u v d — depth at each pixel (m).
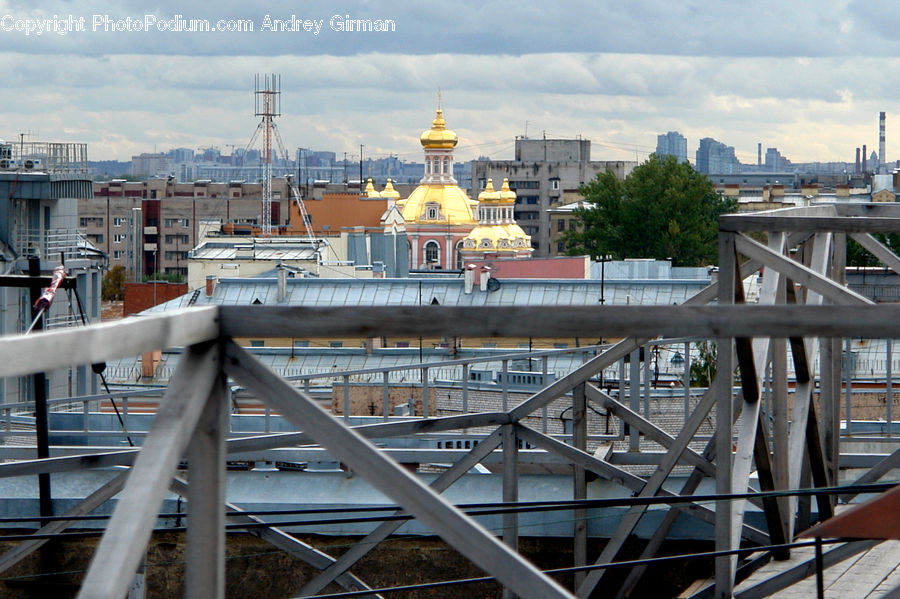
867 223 21.17
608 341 93.69
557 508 18.84
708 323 9.86
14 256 117.12
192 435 9.61
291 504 30.28
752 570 23.23
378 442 45.66
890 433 35.44
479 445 24.86
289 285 143.88
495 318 9.90
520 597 8.98
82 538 30.17
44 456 30.59
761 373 21.09
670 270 181.88
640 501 18.62
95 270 126.81
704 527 29.47
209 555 9.68
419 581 30.06
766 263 20.48
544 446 25.03
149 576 29.84
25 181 117.19
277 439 22.86
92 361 8.14
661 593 29.62
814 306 9.85
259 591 30.20
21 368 7.59
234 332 9.66
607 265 186.50
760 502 27.50
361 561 30.19
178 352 102.62
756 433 21.83
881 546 22.23
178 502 29.84
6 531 30.25
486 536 9.06
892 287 130.75
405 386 71.12
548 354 33.97
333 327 9.77
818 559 13.11
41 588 30.20
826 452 26.38
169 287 188.25
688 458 26.12
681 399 56.84
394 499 9.20
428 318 9.88
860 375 65.69
